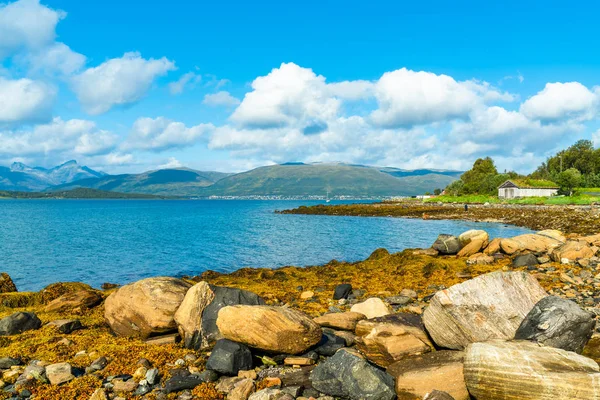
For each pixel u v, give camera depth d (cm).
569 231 5456
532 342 864
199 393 930
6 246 4981
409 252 3281
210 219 10788
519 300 1059
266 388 905
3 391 940
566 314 932
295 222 9225
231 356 1015
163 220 10412
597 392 703
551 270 2333
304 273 2777
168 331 1304
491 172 18188
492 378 774
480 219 8819
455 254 3300
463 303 1034
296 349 1088
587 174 16088
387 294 2025
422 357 1007
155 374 991
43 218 11488
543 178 17038
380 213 11744
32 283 2981
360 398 861
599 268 2275
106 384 969
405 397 859
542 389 727
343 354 948
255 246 4916
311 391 917
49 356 1155
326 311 1731
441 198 15562
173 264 3716
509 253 3050
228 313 1084
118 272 3362
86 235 6362
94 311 1770
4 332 1386
